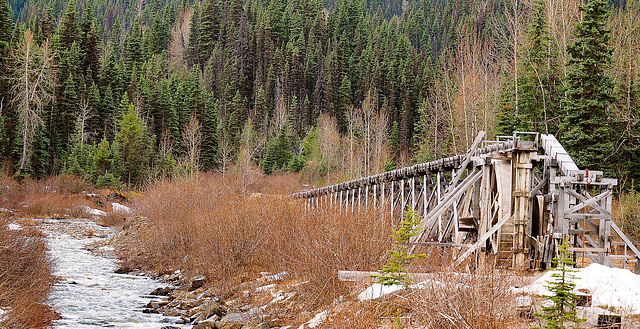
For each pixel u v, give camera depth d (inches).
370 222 657.6
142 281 885.8
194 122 3184.1
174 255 1037.2
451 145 2081.7
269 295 665.6
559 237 584.7
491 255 632.4
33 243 661.9
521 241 644.1
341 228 643.5
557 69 1405.0
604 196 585.0
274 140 3486.7
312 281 601.0
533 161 684.7
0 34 2503.7
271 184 2571.4
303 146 3698.3
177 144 3186.5
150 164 2881.4
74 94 2903.5
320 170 3063.5
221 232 844.0
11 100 2418.8
